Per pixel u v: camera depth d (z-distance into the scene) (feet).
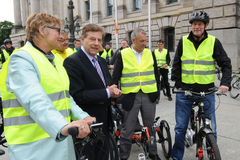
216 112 18.08
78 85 6.95
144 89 10.00
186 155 11.12
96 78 7.25
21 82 3.92
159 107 20.63
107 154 7.39
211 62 9.28
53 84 4.51
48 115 3.68
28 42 4.67
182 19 51.85
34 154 4.26
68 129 3.54
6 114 4.36
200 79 9.29
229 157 10.74
